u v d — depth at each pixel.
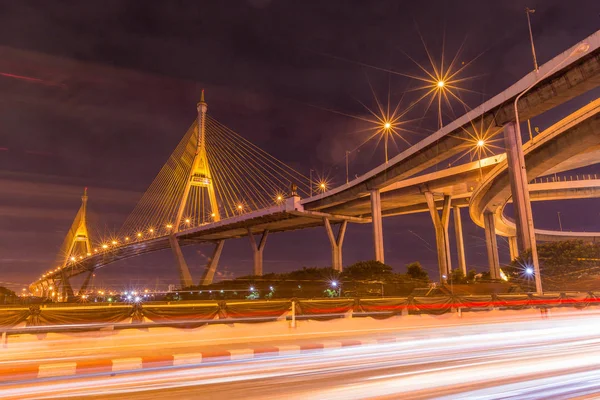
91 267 132.12
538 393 6.29
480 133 43.97
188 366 8.66
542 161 43.72
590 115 35.62
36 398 6.27
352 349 10.92
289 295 51.16
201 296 59.62
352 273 54.62
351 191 69.38
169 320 17.50
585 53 31.16
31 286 168.88
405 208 81.44
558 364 8.52
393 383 6.97
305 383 7.01
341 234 83.06
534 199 72.31
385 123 58.47
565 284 36.16
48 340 13.38
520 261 36.00
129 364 8.52
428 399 6.00
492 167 58.88
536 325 16.48
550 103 36.56
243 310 18.59
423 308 21.34
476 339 12.63
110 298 72.00
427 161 53.41
